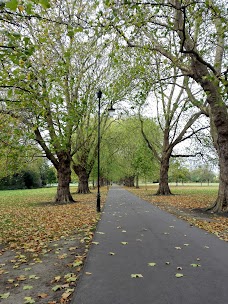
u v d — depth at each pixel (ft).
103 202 72.33
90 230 32.94
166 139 99.30
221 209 46.91
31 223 40.70
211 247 23.95
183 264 19.26
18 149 41.04
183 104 88.69
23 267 19.66
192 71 44.83
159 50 47.01
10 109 34.53
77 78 63.46
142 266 18.89
